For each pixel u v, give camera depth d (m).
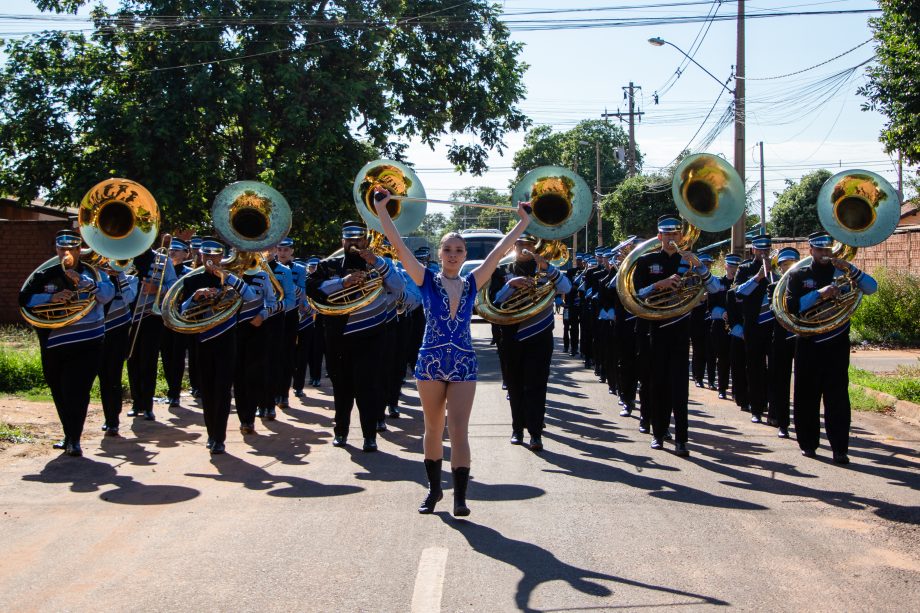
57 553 5.21
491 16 24.62
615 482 6.95
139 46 20.50
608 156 70.81
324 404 11.41
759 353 9.98
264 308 9.11
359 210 8.45
